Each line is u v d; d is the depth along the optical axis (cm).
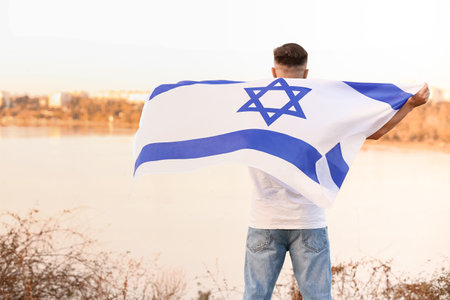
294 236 238
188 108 245
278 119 233
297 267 241
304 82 244
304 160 224
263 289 242
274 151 225
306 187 220
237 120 237
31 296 347
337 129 234
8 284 353
